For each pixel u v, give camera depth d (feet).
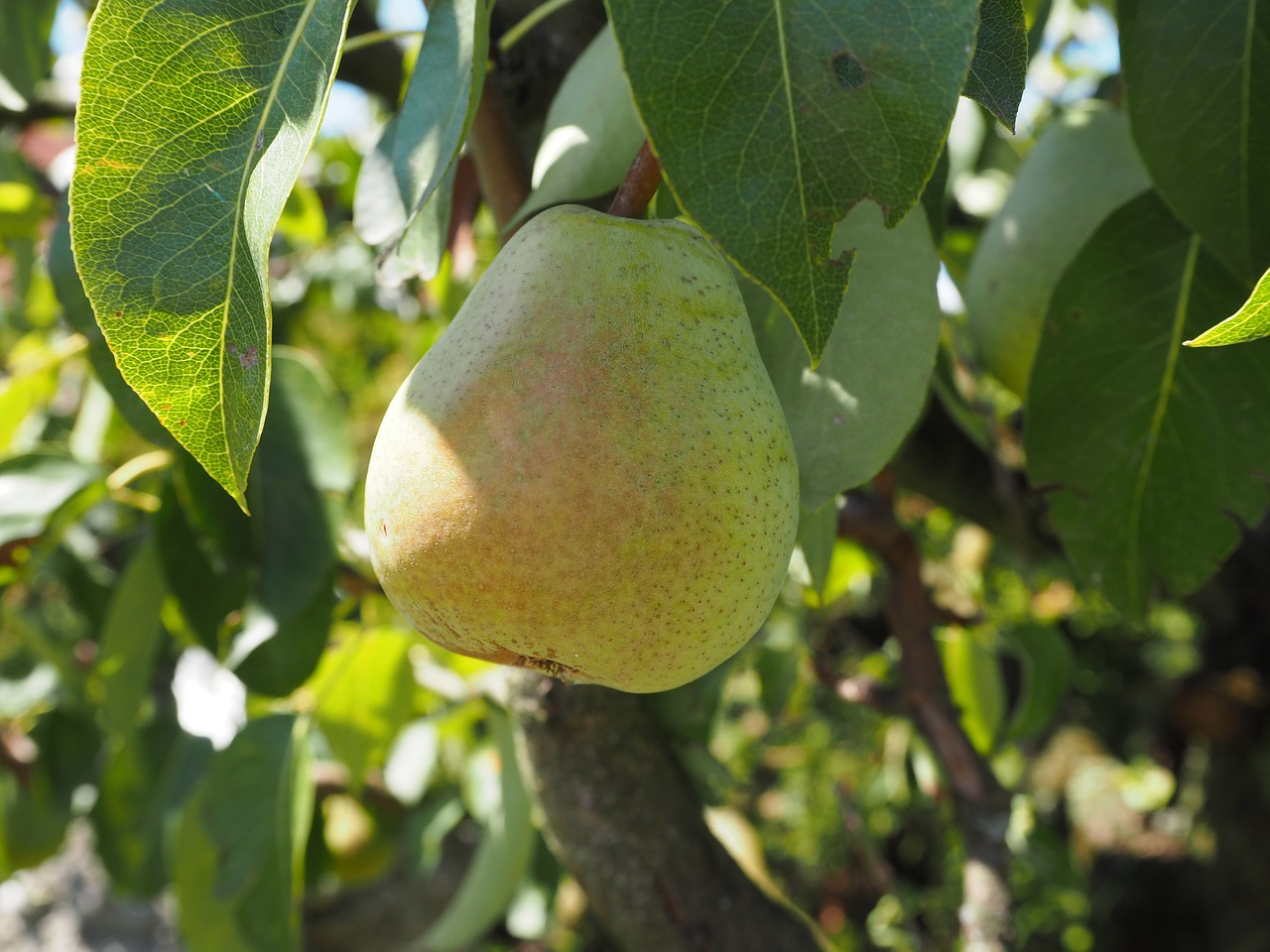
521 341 0.61
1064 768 4.52
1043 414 1.00
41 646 1.84
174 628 1.49
